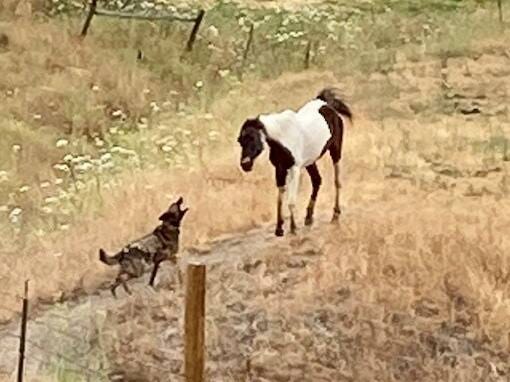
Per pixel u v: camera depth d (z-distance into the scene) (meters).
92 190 19.25
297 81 27.95
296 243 14.86
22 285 14.68
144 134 23.89
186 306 9.79
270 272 14.04
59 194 19.73
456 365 11.77
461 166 19.38
